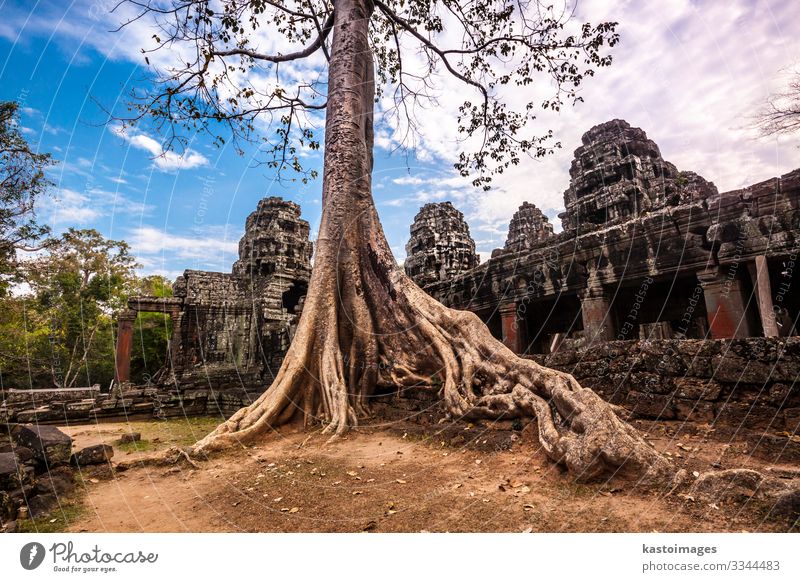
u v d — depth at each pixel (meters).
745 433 4.54
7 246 12.09
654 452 3.78
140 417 14.70
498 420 5.79
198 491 4.50
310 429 7.48
